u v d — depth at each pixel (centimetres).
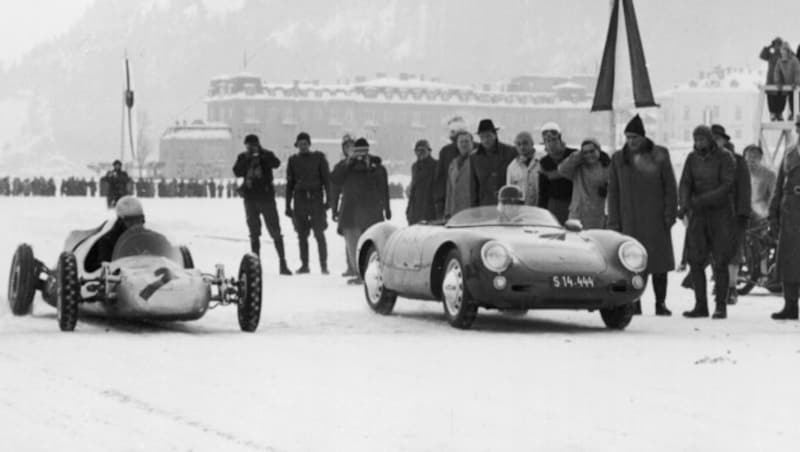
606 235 1484
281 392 958
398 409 888
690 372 1084
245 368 1084
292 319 1558
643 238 1661
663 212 1666
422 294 1538
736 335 1409
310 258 2853
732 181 1631
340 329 1446
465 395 951
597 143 1745
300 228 2420
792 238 1619
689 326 1523
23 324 1445
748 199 1645
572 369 1098
